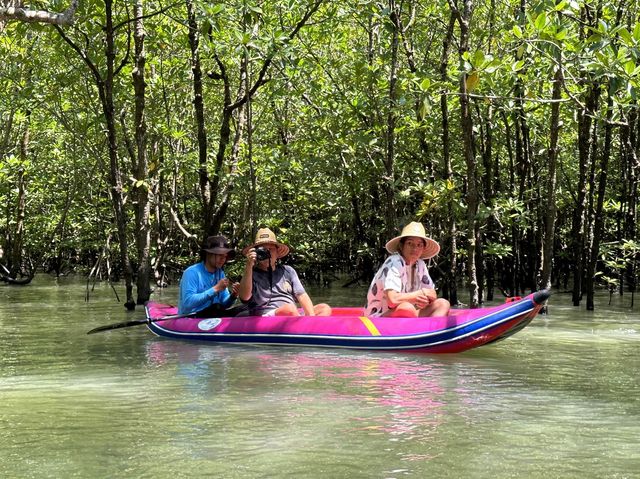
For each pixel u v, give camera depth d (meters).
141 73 11.67
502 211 11.80
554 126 9.90
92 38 12.02
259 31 11.69
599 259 14.52
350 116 11.99
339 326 7.41
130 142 14.27
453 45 13.70
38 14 5.90
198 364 6.44
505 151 15.75
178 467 3.53
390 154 11.41
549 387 5.37
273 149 14.29
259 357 6.83
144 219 11.94
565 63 8.12
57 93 13.76
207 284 8.55
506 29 10.77
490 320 6.74
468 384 5.48
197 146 16.67
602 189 11.14
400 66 13.85
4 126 17.95
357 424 4.30
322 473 3.44
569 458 3.66
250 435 4.07
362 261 18.02
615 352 7.10
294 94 12.51
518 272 14.04
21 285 18.75
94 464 3.59
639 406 4.76
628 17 11.01
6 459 3.67
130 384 5.52
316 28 13.54
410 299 7.38
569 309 11.55
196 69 12.70
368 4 11.12
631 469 3.50
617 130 14.38
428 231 13.71
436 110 12.22
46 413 4.60
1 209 22.22
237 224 18.44
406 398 4.98
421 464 3.56
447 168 11.23
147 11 13.30
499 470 3.48
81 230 21.86
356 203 16.17
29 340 8.15
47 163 20.78
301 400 4.93
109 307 12.31
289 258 17.75
